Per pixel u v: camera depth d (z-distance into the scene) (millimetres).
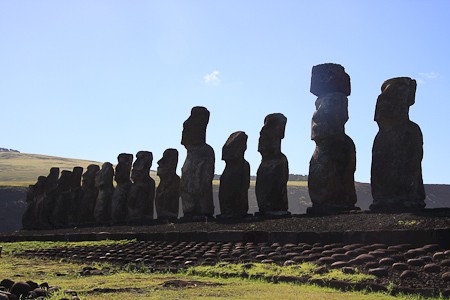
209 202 22484
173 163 25203
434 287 9453
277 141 19906
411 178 15945
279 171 19641
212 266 13227
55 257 18953
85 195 30469
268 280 11320
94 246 20141
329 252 12930
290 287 10352
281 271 11664
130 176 27828
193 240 18062
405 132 16141
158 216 24906
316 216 16766
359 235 13602
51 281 11859
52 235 25156
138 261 15391
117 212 27453
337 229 14484
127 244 19609
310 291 9805
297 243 14984
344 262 11539
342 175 17969
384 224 13734
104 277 12523
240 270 12227
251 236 16219
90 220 30266
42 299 8773
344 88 18531
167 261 14961
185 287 10523
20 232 31562
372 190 16547
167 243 18562
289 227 15953
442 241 12156
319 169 17906
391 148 16203
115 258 16547
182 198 22719
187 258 14953
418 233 12562
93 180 30656
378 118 16547
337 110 18141
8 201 54781
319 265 11828
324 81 18375
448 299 8953
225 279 11742
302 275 11125
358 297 9031
